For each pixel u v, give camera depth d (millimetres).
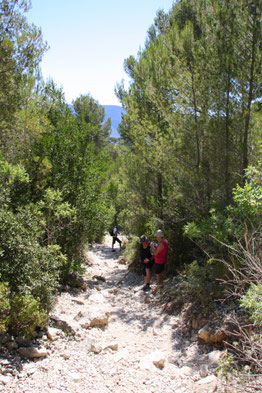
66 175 8688
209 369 4133
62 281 7930
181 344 5090
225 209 6727
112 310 6898
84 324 5512
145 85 10094
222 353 4340
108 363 4387
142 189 11102
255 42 6520
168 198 9523
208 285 6066
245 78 6805
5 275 4809
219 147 7359
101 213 9500
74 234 8344
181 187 8414
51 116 9297
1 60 6938
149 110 10344
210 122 7414
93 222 9078
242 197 4848
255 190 4723
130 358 4641
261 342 3637
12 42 6914
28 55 7223
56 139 8914
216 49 6980
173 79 7766
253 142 7383
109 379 3992
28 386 3564
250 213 4918
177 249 8586
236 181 7141
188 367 4320
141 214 10445
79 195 8883
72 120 9516
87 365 4258
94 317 5754
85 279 9391
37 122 7906
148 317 6375
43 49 7625
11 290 4770
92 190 9562
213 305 5402
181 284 6961
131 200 10797
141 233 10789
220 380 3760
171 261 8648
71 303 6617
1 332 4324
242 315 4801
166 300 6867
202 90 7414
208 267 6215
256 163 7066
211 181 7656
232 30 6652
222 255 5801
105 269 11594
